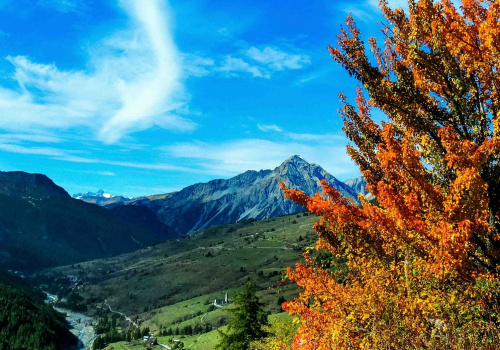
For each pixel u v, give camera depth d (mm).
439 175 9805
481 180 7691
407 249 8453
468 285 7340
